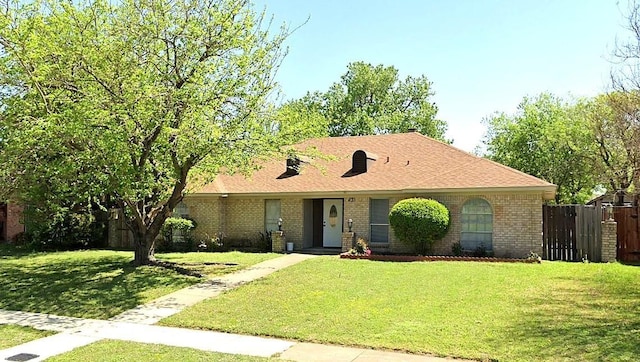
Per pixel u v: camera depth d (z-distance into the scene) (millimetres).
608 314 10383
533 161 38219
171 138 15086
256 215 23766
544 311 10711
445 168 21297
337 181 22562
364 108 48250
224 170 20844
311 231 23719
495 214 19359
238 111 15797
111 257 20609
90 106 13281
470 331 9359
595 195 41375
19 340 9570
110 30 14531
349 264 17391
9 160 14523
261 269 17000
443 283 13797
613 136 30859
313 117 18203
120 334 9938
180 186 16891
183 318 11047
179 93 14062
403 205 19500
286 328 9977
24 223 25750
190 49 14945
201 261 19125
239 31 15367
